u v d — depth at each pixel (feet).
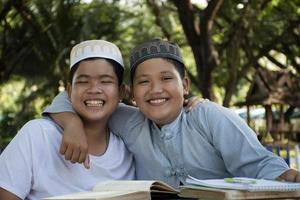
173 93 8.71
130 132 9.38
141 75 8.71
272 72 28.96
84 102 8.73
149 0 34.81
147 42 8.86
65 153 8.20
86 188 8.71
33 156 8.44
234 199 6.26
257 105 28.50
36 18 34.55
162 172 8.99
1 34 37.91
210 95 28.50
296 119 37.14
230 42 30.68
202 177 8.80
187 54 47.14
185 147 8.80
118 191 6.96
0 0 33.55
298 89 28.78
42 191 8.53
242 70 31.22
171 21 41.04
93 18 38.45
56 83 37.96
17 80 49.57
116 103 9.01
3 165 8.41
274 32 33.73
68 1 34.76
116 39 42.27
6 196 8.25
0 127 45.70
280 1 32.68
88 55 8.78
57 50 35.50
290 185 6.64
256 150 8.00
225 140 8.36
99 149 9.11
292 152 27.55
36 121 8.82
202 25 28.04
